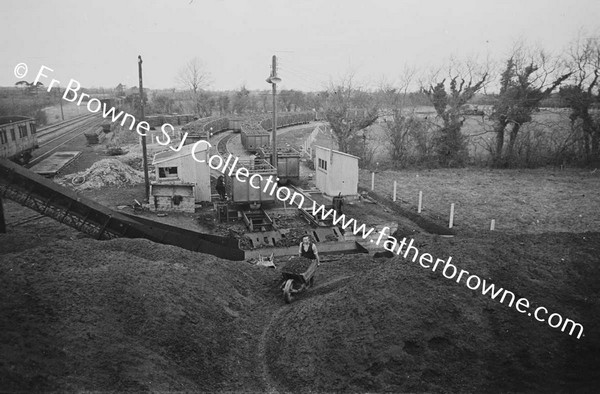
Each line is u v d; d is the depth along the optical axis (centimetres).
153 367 934
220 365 1080
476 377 1041
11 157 3375
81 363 868
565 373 1070
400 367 1051
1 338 850
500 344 1130
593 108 4272
